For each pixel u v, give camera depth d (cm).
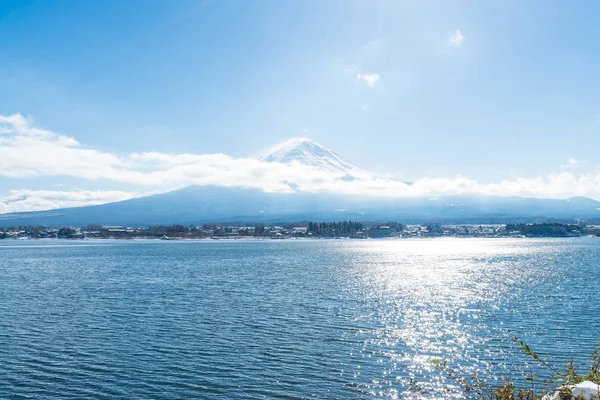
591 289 8481
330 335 4878
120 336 4862
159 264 15400
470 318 5744
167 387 3438
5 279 10775
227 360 4028
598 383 1509
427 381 3544
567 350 4281
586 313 6022
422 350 4316
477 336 4809
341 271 12706
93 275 11638
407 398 3250
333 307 6575
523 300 7188
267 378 3606
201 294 7969
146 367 3856
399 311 6238
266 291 8338
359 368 3825
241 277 10962
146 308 6538
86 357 4125
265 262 16375
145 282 9931
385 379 3591
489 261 17138
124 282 9956
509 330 5062
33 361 4012
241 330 5116
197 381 3553
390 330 5091
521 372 3712
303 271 12669
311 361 4006
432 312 6159
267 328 5209
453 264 15638
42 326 5359
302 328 5200
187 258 18738
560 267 13750
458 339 4694
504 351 4269
